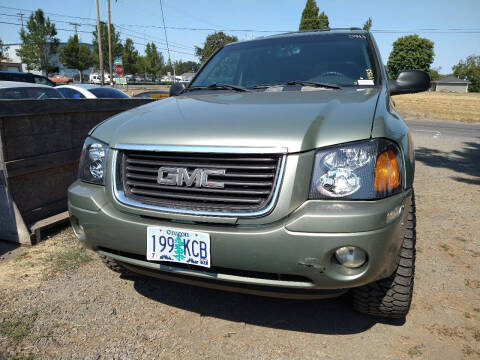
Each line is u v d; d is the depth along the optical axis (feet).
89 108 12.65
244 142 5.66
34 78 38.70
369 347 6.60
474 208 14.03
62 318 7.43
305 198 5.46
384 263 5.52
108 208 6.41
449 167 22.11
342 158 5.49
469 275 9.00
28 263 9.56
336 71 9.21
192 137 5.97
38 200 11.13
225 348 6.63
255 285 5.81
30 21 137.80
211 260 5.66
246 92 8.82
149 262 6.28
